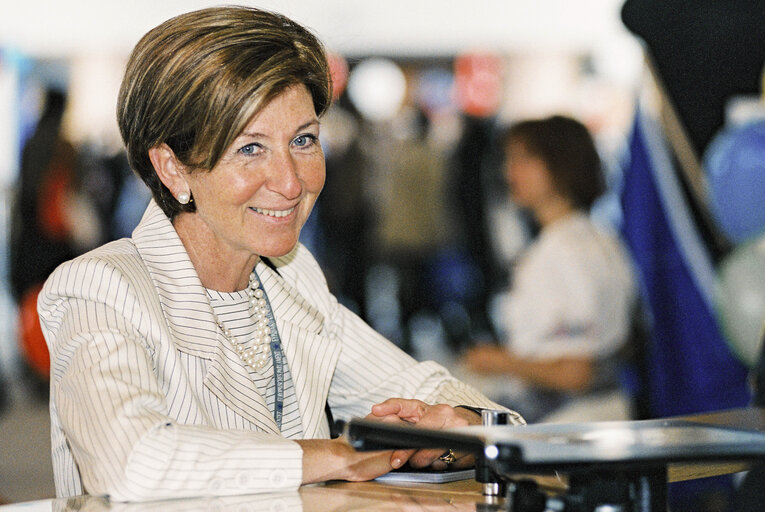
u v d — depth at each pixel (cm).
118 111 198
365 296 1079
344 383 232
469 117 1153
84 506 152
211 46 184
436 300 1117
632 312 424
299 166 195
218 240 204
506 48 1298
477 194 1130
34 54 1223
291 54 189
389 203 1102
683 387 410
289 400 217
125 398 167
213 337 196
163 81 186
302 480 167
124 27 1227
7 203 1102
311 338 219
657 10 378
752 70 377
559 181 435
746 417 150
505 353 440
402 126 1125
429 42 1275
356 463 173
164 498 158
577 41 1289
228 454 164
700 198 399
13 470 633
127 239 205
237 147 188
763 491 152
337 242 1073
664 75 386
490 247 1125
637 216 415
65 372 176
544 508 121
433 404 221
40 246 923
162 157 194
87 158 1081
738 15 372
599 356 425
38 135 947
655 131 405
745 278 381
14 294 920
